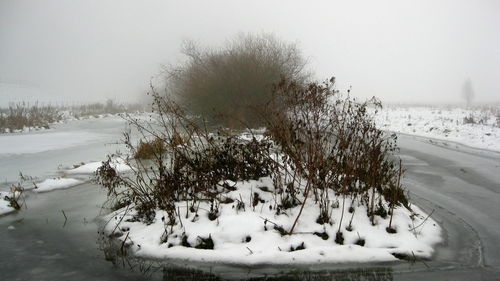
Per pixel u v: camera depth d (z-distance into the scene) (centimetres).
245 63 1464
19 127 1722
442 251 384
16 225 488
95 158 960
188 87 1594
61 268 365
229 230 402
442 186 648
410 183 669
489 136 1198
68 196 617
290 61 1582
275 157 612
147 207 468
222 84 1442
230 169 531
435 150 1031
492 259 366
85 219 504
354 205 459
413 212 474
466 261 362
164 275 347
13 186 684
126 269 361
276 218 423
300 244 381
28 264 374
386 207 461
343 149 505
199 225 418
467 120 1588
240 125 1245
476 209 521
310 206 456
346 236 397
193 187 495
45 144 1234
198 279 338
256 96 1397
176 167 498
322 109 511
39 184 694
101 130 1698
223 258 366
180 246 392
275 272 345
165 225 430
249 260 361
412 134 1438
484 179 693
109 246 413
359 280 331
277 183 503
